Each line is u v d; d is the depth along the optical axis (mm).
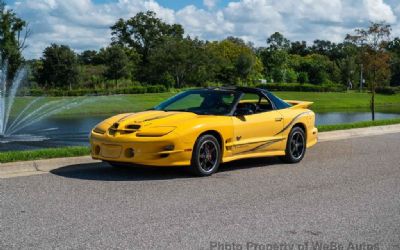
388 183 7883
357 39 26922
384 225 5566
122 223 5398
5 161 8227
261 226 5410
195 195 6750
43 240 4805
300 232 5242
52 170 8305
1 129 20672
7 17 44188
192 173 8047
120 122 8008
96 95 52781
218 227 5336
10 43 44531
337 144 12789
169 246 4707
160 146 7574
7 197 6410
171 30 99562
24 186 7039
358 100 60062
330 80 91250
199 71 66188
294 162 9781
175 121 7926
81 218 5551
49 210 5844
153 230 5180
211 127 8094
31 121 25828
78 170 8359
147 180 7656
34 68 54438
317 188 7402
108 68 61844
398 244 4941
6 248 4570
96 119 28031
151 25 97438
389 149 11930
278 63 91562
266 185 7543
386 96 69375
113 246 4672
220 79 74688
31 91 48812
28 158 8531
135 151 7570
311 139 10289
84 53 88188
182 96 9289
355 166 9461
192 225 5383
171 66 65688
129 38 98125
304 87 72312
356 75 86688
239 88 9305
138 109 38250
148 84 66500
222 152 8367
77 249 4574
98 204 6156
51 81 53594
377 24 26516
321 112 40938
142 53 97812
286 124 9539
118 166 8703
